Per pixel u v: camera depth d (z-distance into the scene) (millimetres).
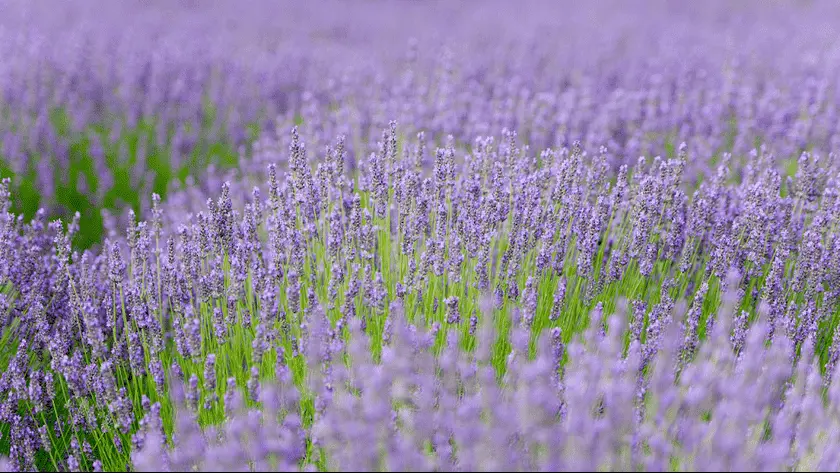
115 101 3559
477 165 2549
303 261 2422
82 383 2363
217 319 2373
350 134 3105
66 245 2441
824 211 2564
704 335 2500
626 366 2279
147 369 2420
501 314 2445
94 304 2438
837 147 3057
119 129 3221
